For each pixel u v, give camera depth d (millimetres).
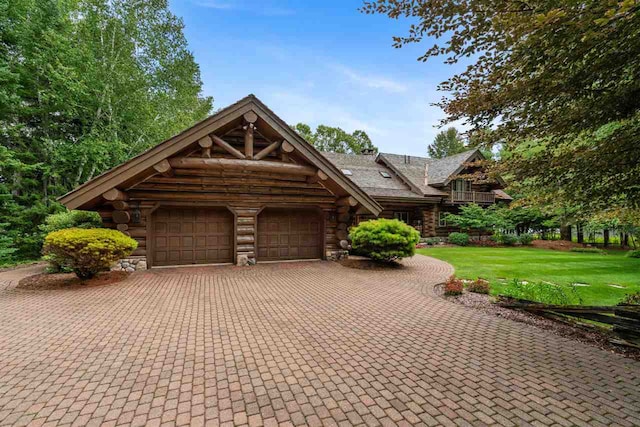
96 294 5949
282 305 5449
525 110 3707
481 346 3785
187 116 17812
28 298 5656
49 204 12859
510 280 7762
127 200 8289
